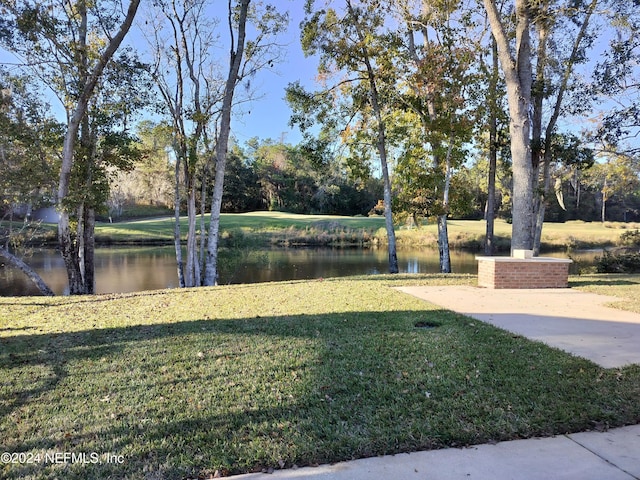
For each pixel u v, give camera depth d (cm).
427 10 1341
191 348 476
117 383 379
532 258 948
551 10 1210
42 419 313
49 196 1320
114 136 1264
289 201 5941
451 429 289
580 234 3133
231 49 1377
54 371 413
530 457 257
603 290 890
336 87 1529
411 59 1446
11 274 1781
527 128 1041
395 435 281
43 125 1210
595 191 4566
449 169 1398
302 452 262
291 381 375
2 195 1294
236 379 382
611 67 1355
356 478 236
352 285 979
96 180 1300
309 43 1430
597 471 241
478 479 233
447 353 447
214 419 307
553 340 496
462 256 2552
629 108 1395
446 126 1348
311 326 569
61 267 2003
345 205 5772
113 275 1827
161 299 859
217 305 761
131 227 3684
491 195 1550
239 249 2884
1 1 1046
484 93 1413
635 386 360
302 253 2727
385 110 1566
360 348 466
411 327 559
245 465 251
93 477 241
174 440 279
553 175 1775
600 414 312
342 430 289
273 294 880
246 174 5788
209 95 1584
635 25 1205
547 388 357
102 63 1166
